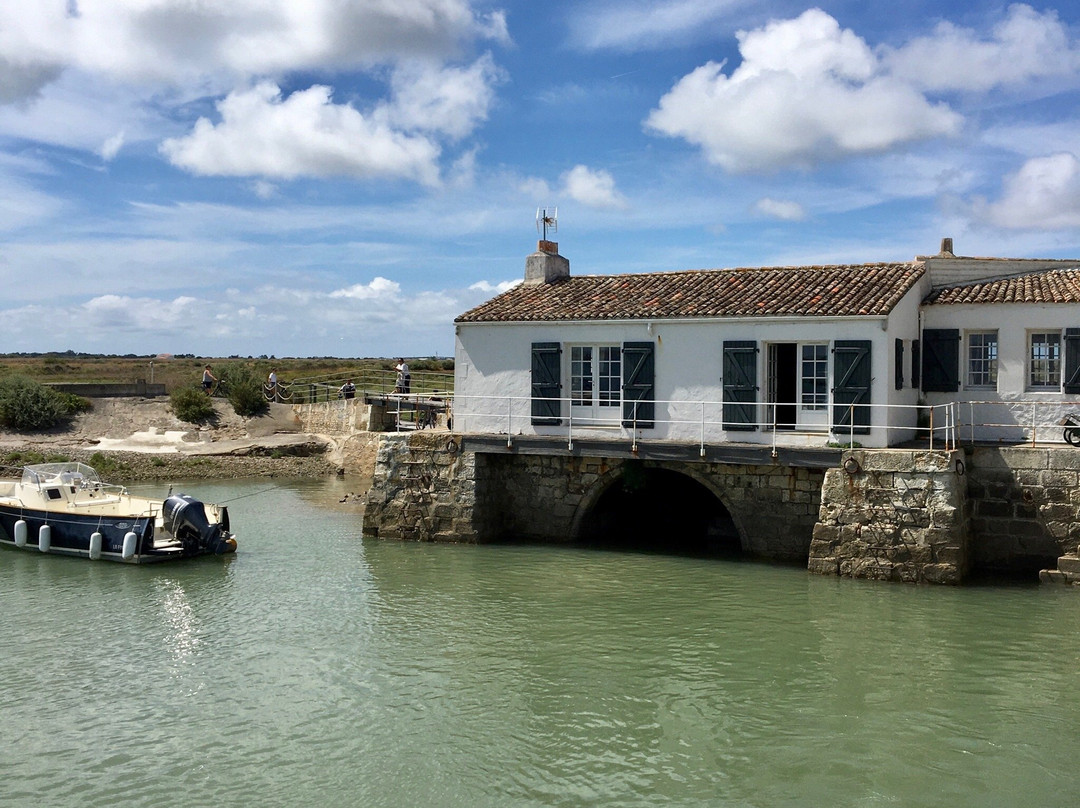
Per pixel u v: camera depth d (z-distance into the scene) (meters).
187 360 119.88
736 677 13.66
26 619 17.16
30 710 12.97
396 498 22.84
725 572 18.92
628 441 19.97
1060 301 19.23
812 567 18.20
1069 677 13.39
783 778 10.77
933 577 17.20
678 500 24.16
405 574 19.56
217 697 13.34
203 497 31.69
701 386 19.83
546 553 21.03
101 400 45.28
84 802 10.51
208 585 19.41
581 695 13.15
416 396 30.06
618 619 16.30
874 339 18.02
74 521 22.33
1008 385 19.95
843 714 12.38
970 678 13.41
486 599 17.67
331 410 41.25
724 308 19.55
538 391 21.67
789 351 20.84
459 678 13.85
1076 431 18.33
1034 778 10.67
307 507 29.52
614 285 22.89
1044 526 17.91
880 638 14.96
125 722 12.55
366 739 11.95
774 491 19.28
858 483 17.72
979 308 20.12
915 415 20.25
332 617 16.91
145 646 15.58
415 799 10.48
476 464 21.88
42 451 38.09
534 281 24.31
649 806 10.26
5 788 10.82
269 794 10.62
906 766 10.98
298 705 13.02
